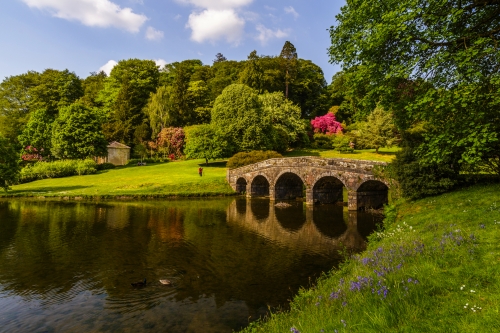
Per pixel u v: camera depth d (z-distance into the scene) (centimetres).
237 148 5259
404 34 1143
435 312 452
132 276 1184
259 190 3772
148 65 7925
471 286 518
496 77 1000
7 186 3600
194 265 1294
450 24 1134
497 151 1409
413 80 1231
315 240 1666
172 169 5034
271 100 6106
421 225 1194
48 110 7075
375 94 1330
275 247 1541
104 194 3462
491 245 682
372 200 2612
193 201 3297
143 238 1738
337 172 2589
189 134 5381
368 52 1266
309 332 488
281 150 5722
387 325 438
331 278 962
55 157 5991
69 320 873
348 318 491
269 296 1000
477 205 1209
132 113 7044
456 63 1080
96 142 5688
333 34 1517
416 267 636
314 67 8306
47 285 1108
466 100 1024
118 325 843
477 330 391
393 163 1931
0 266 1295
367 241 1605
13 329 829
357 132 5709
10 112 7056
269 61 7769
